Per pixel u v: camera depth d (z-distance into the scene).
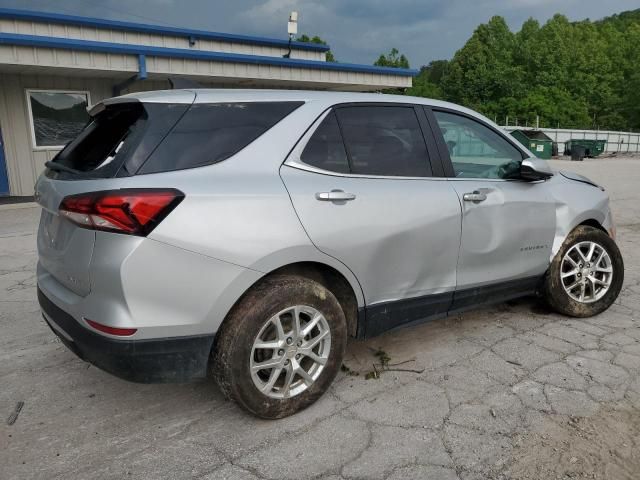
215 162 2.66
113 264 2.36
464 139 3.71
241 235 2.58
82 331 2.53
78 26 13.16
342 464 2.51
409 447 2.63
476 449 2.62
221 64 12.82
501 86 70.75
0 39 9.83
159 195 2.41
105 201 2.35
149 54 11.63
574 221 4.15
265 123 2.88
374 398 3.10
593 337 3.96
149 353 2.46
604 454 2.56
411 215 3.20
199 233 2.48
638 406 2.98
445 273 3.46
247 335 2.63
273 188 2.72
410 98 3.55
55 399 3.14
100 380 3.38
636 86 73.50
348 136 3.14
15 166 11.84
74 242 2.53
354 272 3.01
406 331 4.11
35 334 4.14
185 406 3.05
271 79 13.66
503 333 4.05
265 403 2.77
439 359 3.61
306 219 2.78
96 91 12.64
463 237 3.49
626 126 74.38
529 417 2.89
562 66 76.75
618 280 4.40
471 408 2.98
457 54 74.69
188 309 2.50
